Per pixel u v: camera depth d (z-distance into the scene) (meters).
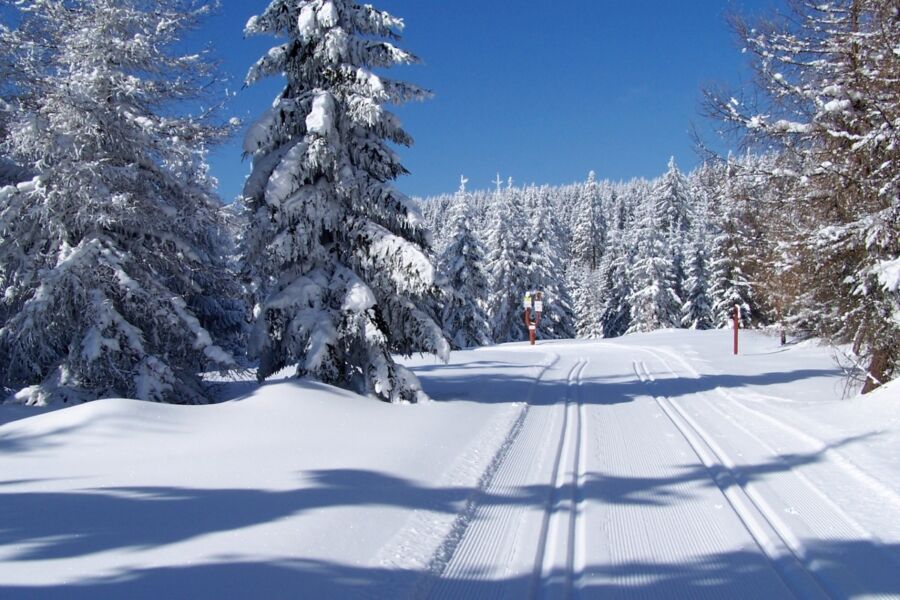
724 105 10.70
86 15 10.72
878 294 9.73
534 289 45.06
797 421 8.91
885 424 7.89
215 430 7.63
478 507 5.51
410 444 7.57
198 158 11.95
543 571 4.18
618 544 4.61
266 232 10.69
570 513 5.31
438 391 12.95
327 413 8.74
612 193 118.00
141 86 10.74
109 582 3.58
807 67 10.45
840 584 3.86
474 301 38.16
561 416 10.07
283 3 10.80
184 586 3.58
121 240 10.97
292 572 3.86
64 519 4.59
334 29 10.41
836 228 9.46
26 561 3.84
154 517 4.71
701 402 11.37
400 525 4.87
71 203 10.30
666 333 34.62
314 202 10.38
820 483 6.01
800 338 13.61
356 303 10.05
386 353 10.62
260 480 5.79
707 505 5.50
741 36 10.55
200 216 11.48
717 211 12.95
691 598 3.75
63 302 9.94
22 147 9.81
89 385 10.44
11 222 9.99
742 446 7.72
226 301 16.02
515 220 45.81
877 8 9.65
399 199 10.63
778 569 4.17
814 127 10.01
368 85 10.31
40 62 10.77
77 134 10.12
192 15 11.40
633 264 52.59
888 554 4.31
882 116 9.30
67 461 6.19
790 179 10.59
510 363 19.98
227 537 4.37
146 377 10.32
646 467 6.82
